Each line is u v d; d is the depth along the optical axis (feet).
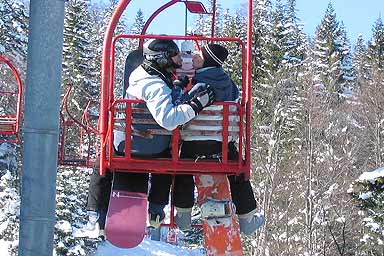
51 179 12.76
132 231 17.89
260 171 121.70
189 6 21.02
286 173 121.49
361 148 131.23
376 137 135.74
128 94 17.65
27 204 12.64
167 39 17.71
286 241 111.96
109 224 17.88
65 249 85.46
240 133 17.49
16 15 103.24
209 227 18.58
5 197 90.17
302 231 116.16
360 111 142.20
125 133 17.29
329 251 108.27
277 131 128.77
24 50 102.89
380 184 69.82
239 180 18.75
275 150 120.67
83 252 86.43
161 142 17.63
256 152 124.47
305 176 118.73
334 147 124.47
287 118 130.72
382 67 219.61
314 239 111.45
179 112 16.88
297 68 164.66
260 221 19.58
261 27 180.65
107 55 17.60
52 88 12.84
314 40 233.55
